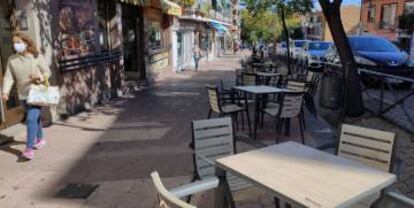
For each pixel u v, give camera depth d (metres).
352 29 55.31
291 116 6.42
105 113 8.92
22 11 7.21
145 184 4.69
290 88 8.45
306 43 23.59
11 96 7.11
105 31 11.66
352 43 14.42
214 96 6.76
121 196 4.37
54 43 7.96
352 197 2.29
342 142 3.56
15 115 7.20
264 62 16.44
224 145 3.81
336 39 8.29
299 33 51.34
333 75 9.70
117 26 11.76
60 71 8.14
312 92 8.48
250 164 2.80
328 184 2.46
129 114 8.83
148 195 4.40
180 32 22.28
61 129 7.30
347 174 2.62
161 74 17.72
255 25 45.56
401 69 12.84
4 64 7.02
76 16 9.13
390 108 7.68
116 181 4.79
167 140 6.59
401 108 7.61
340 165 2.78
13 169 5.18
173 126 7.62
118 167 5.27
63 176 4.94
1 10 7.12
